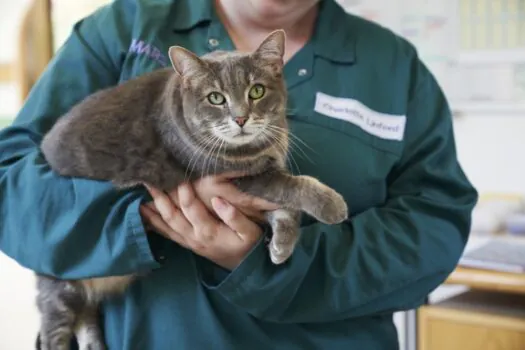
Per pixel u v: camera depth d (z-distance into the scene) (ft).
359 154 4.27
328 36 4.57
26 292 8.24
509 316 5.82
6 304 8.29
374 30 4.75
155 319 3.99
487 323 5.85
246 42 4.67
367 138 4.34
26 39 8.00
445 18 8.38
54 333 4.19
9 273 8.27
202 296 3.94
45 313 4.23
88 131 3.90
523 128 8.23
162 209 3.64
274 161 3.93
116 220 3.71
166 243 4.00
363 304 4.02
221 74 3.94
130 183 3.76
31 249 3.78
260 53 4.06
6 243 3.89
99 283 4.10
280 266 3.75
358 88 4.44
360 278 3.97
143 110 3.98
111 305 4.15
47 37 8.05
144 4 4.51
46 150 4.01
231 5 4.57
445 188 4.41
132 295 4.02
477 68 8.33
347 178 4.22
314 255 3.89
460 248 4.27
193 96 3.90
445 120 4.62
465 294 6.61
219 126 3.87
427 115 4.56
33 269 3.86
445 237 4.17
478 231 7.57
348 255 3.97
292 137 4.24
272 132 4.00
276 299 3.80
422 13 8.46
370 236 4.08
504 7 8.14
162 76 4.14
